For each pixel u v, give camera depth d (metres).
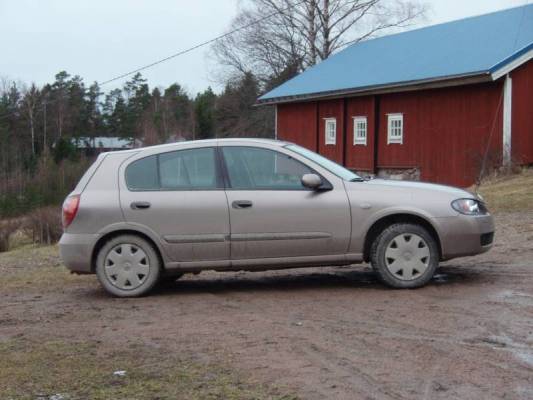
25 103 78.31
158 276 7.93
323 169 7.85
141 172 7.93
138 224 7.76
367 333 6.03
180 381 4.96
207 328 6.41
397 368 5.09
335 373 5.03
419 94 25.70
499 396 4.51
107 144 89.56
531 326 6.07
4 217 36.47
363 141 28.94
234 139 8.04
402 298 7.30
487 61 22.28
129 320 6.86
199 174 7.89
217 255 7.78
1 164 53.12
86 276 9.87
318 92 29.97
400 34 32.81
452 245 7.70
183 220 7.75
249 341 5.91
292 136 33.69
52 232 25.75
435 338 5.81
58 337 6.29
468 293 7.42
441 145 24.69
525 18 25.23
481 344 5.61
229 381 4.92
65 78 89.31
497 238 11.25
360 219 7.69
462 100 23.72
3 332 6.54
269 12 47.19
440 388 4.67
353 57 33.12
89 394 4.77
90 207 7.79
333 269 9.57
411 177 26.12
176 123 78.69
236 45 49.84
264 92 50.09
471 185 22.53
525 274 8.37
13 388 4.93
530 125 22.53
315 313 6.84
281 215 7.71
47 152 53.88
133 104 95.25
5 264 12.42
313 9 45.47
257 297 7.75
